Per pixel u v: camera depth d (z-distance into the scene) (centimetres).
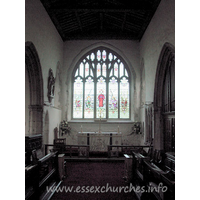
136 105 1739
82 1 1291
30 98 1168
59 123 1672
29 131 1164
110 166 1127
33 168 598
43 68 1197
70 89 1794
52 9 1235
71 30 1711
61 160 869
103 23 1703
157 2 1143
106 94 1827
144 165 685
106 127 1748
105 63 1839
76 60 1773
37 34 1087
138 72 1755
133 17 1457
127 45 1777
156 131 1227
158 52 1163
